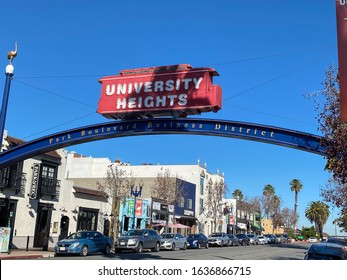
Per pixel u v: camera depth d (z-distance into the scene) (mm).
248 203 89562
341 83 9914
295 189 109125
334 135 12836
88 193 35844
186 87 15609
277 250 38625
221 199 67750
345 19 10016
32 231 29203
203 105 15219
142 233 30578
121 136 17625
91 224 36438
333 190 16359
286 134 14664
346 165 12312
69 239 24109
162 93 15930
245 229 86750
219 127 15781
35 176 29344
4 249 22672
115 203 38688
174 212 52469
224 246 49844
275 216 98875
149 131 16641
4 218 26906
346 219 20750
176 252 31062
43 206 30406
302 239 111125
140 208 44688
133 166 60281
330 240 19609
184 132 16234
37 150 18953
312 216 104000
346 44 9945
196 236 41875
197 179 61594
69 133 18469
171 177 53500
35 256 22453
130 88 16516
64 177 33062
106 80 17047
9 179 27094
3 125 19609
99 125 17625
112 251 30734
